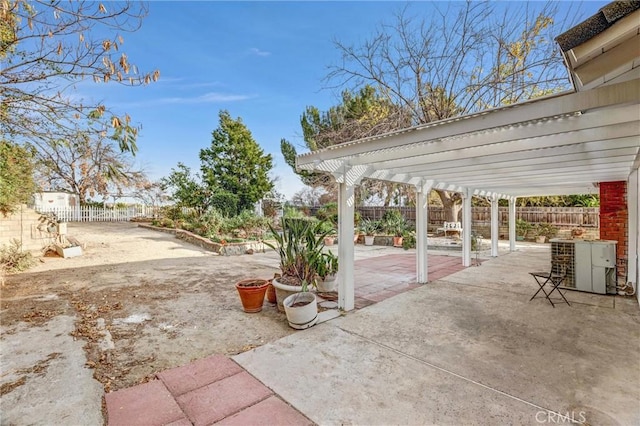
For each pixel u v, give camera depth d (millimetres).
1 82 3414
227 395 2525
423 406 2383
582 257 5738
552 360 3121
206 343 3543
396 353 3281
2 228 8180
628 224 5695
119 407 2359
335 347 3424
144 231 15023
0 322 4141
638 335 3723
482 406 2381
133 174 20625
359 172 4871
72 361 3100
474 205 16688
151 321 4227
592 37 1784
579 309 4715
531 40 8312
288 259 4887
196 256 9680
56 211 17312
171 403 2414
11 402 2430
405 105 10523
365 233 13461
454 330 3914
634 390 2582
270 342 3564
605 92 2098
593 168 5062
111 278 6676
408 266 8344
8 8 2934
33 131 3732
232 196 17562
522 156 4055
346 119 13445
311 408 2359
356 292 5730
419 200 6445
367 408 2359
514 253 10594
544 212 14156
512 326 4035
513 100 9094
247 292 4480
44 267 7707
